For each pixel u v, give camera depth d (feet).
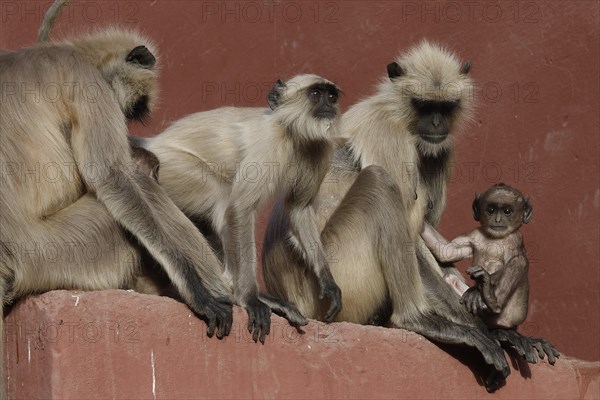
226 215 43.62
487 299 43.42
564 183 55.42
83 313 39.29
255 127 44.68
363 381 42.78
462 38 56.03
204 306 40.81
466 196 55.88
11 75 42.16
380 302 45.70
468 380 44.45
